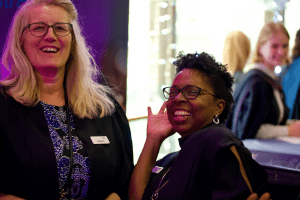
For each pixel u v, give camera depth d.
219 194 1.04
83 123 1.45
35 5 1.34
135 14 5.27
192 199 1.12
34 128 1.30
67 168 1.30
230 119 3.11
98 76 2.43
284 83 3.49
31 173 1.24
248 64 3.16
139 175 1.50
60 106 1.42
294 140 2.86
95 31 2.43
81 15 2.32
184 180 1.16
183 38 5.55
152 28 5.49
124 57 2.65
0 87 1.35
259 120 2.91
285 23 4.66
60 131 1.35
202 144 1.17
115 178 1.51
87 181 1.35
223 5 5.14
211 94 1.27
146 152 1.54
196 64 1.31
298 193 1.41
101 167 1.39
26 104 1.32
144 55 5.48
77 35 1.47
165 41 5.54
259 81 2.95
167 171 1.35
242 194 1.01
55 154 1.29
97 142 1.42
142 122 4.78
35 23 1.31
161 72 5.56
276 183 1.45
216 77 1.29
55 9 1.35
